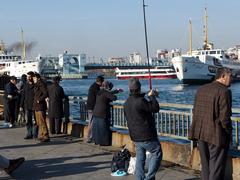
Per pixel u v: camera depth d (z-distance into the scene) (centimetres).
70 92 7981
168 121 1030
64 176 885
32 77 1362
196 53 9588
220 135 677
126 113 764
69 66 17688
